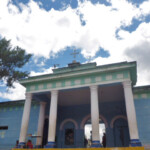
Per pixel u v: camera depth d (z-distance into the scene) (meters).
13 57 15.33
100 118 16.14
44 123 16.25
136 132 9.62
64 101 16.73
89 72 11.83
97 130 10.36
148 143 12.04
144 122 12.70
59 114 17.70
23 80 13.54
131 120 9.91
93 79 11.85
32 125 15.98
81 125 16.56
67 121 17.27
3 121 17.03
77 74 12.10
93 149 9.71
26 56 16.33
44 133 15.93
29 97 13.11
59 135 16.73
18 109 17.14
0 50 14.63
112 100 16.12
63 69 15.72
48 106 16.64
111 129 15.26
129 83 10.90
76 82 12.26
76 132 16.45
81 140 15.96
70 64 16.78
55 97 12.36
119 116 15.49
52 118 11.71
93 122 10.60
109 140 14.88
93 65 14.80
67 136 16.67
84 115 16.94
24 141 11.94
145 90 13.42
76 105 17.69
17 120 16.59
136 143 9.27
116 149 9.38
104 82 11.47
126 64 11.12
